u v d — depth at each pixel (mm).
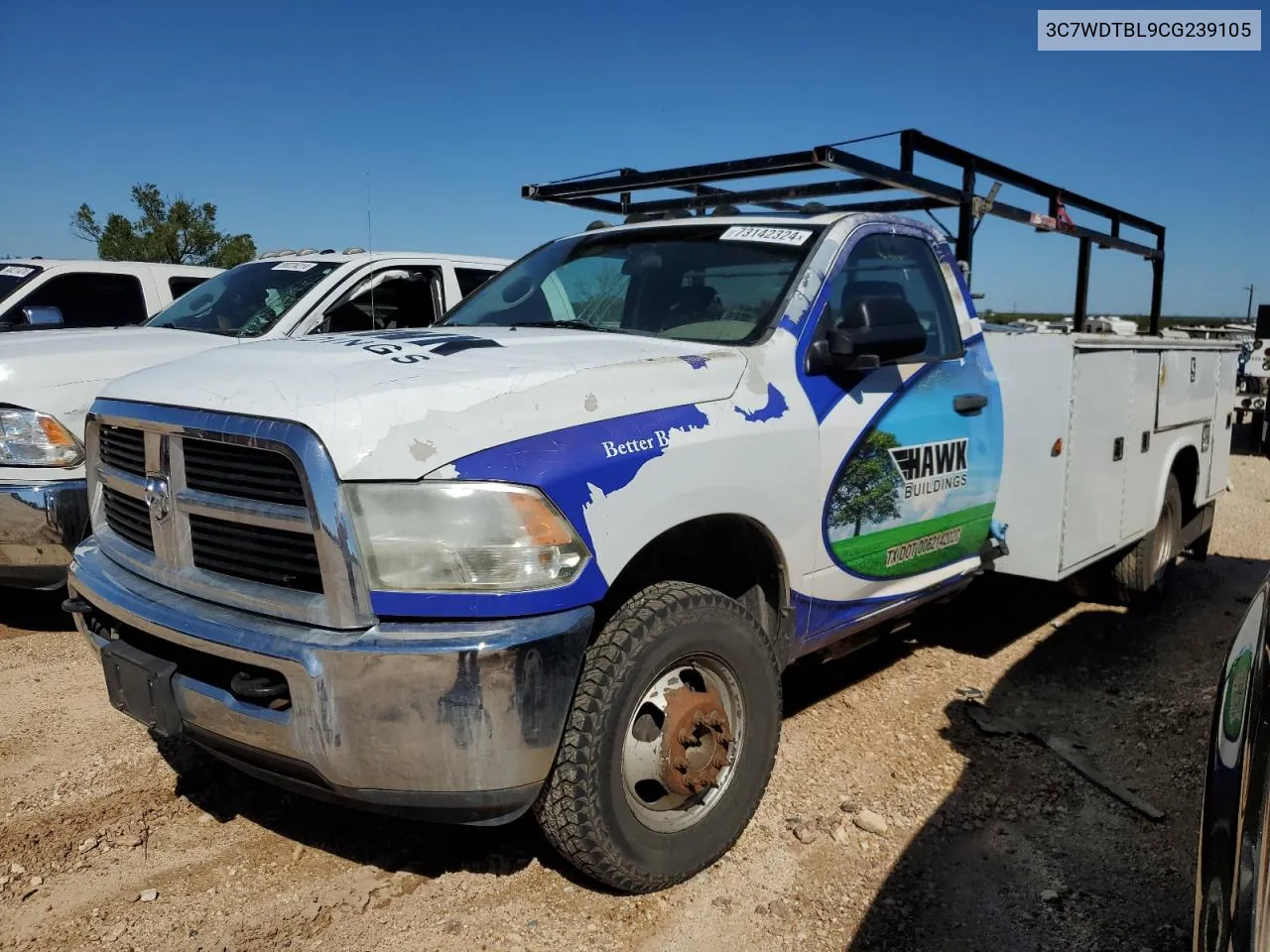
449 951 2688
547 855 3170
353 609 2400
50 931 2752
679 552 3277
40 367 5066
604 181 4898
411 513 2393
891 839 3322
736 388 3137
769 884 3047
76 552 3289
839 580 3568
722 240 3924
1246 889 1520
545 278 4301
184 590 2770
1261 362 13820
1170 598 6348
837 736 4094
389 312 6840
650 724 2879
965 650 5254
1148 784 3746
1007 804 3578
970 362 4324
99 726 4070
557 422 2615
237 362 2877
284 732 2467
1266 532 8688
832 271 3650
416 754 2398
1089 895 3033
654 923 2836
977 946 2783
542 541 2473
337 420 2418
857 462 3547
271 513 2502
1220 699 1958
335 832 3295
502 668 2385
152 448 2814
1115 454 4930
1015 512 4578
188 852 3160
